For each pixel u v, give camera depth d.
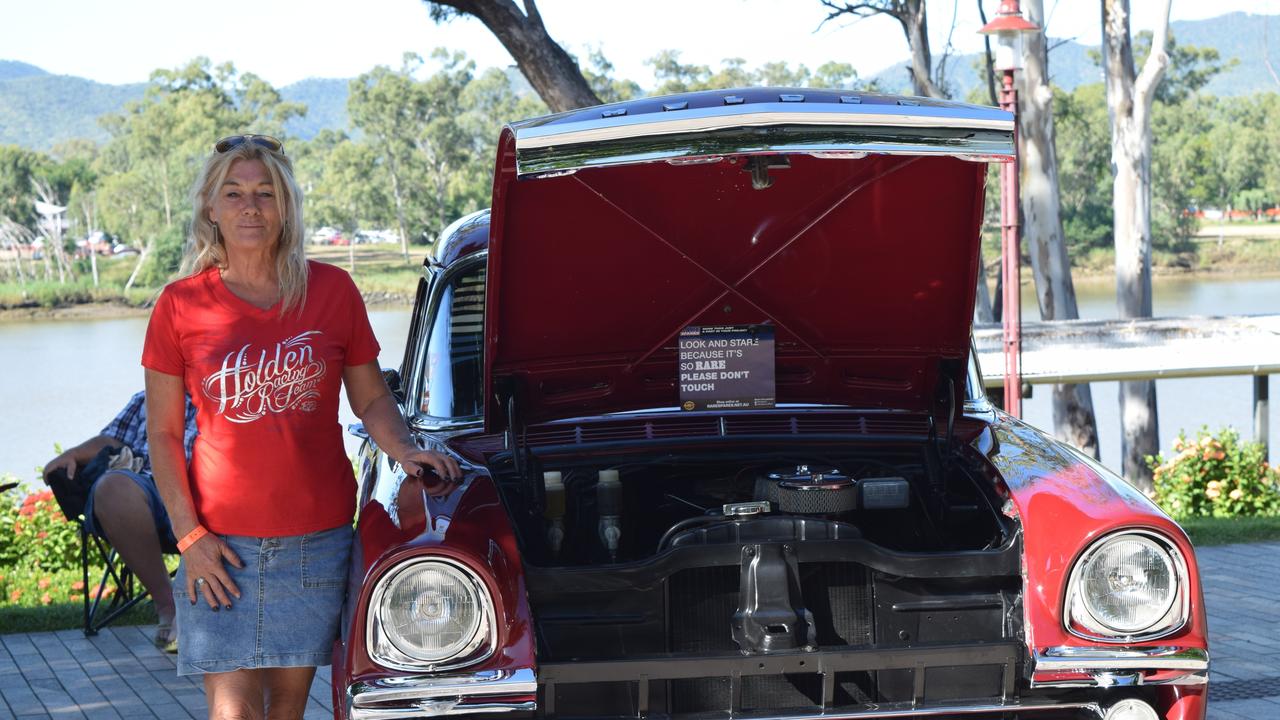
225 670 2.95
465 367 3.92
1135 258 15.64
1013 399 8.29
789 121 2.82
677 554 3.01
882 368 3.82
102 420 33.41
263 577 2.95
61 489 5.60
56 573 8.38
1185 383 30.81
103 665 5.26
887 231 3.43
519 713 2.73
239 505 2.92
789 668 2.86
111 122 116.88
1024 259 46.25
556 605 3.02
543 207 3.19
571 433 3.79
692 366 3.69
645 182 3.19
